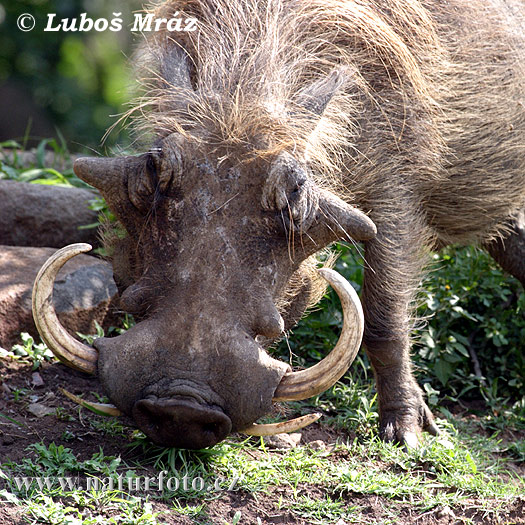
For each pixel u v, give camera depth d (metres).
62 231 12.14
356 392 9.55
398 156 8.56
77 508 6.56
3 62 27.67
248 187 6.82
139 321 7.08
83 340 10.10
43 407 8.47
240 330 6.52
